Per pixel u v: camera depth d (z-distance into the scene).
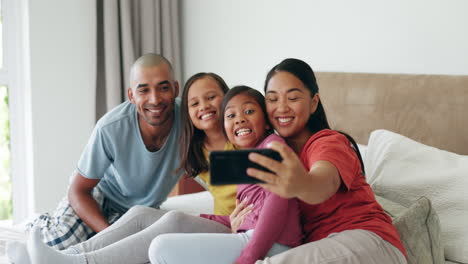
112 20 3.18
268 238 1.28
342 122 2.29
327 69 2.46
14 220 3.27
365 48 2.27
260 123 1.51
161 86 1.77
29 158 3.16
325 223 1.34
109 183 2.01
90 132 3.23
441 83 1.91
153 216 1.65
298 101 1.43
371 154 1.90
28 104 3.11
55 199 3.17
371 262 1.22
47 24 3.04
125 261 1.47
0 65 3.16
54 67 3.09
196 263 1.30
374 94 2.14
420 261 1.39
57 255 1.43
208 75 1.72
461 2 1.89
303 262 1.19
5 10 3.12
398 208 1.59
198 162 1.77
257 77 2.87
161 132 1.87
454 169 1.63
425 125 1.95
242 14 2.93
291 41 2.64
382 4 2.18
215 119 1.68
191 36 3.40
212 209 2.14
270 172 1.04
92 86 3.21
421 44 2.04
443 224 1.57
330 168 1.18
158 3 3.33
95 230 1.86
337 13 2.38
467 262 1.48
